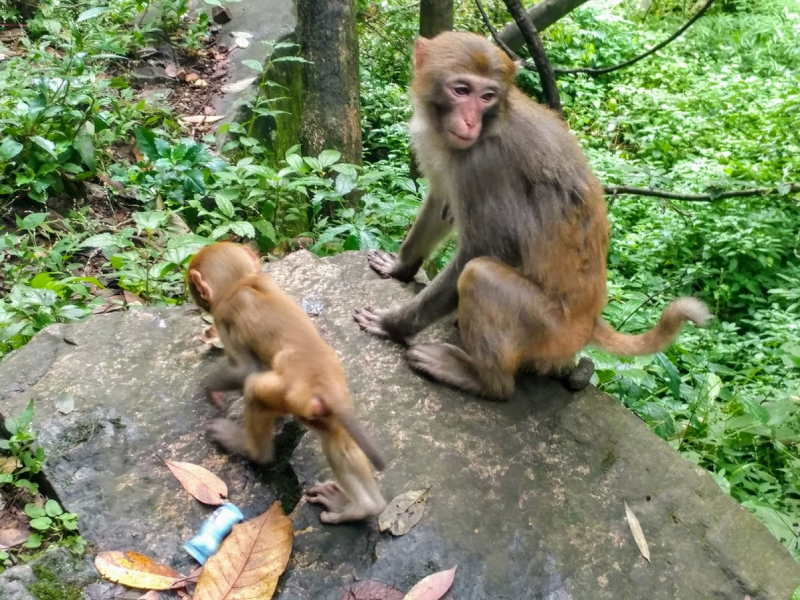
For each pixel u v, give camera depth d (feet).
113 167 5.44
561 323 3.51
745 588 3.01
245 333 2.91
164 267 4.44
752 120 10.96
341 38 7.42
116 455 3.00
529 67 9.00
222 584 2.60
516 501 3.11
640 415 4.81
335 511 2.89
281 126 6.82
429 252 4.16
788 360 5.67
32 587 2.50
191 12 7.69
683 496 3.28
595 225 3.51
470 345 3.48
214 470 3.02
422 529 2.92
